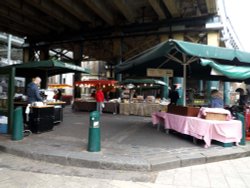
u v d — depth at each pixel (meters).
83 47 29.00
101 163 5.48
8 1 18.44
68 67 10.89
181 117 8.09
